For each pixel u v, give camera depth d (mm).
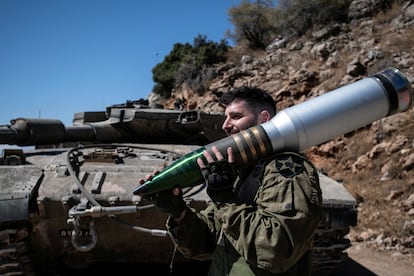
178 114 9906
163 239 6570
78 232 6039
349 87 2801
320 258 6672
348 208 6457
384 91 2766
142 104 11930
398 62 18281
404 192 13219
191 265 8297
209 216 3182
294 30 27203
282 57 24766
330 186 6965
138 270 8109
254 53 28719
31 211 6168
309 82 20469
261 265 2393
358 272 9305
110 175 6777
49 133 8570
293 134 2641
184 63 30531
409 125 15648
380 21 22781
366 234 11867
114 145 8242
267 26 30312
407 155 14500
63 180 6539
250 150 2611
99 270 8070
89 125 9641
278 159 2600
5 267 6203
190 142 10320
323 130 2689
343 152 17141
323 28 24594
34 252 6754
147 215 6316
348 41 22078
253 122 2920
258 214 2443
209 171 2600
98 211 5141
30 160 7344
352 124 2746
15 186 6273
